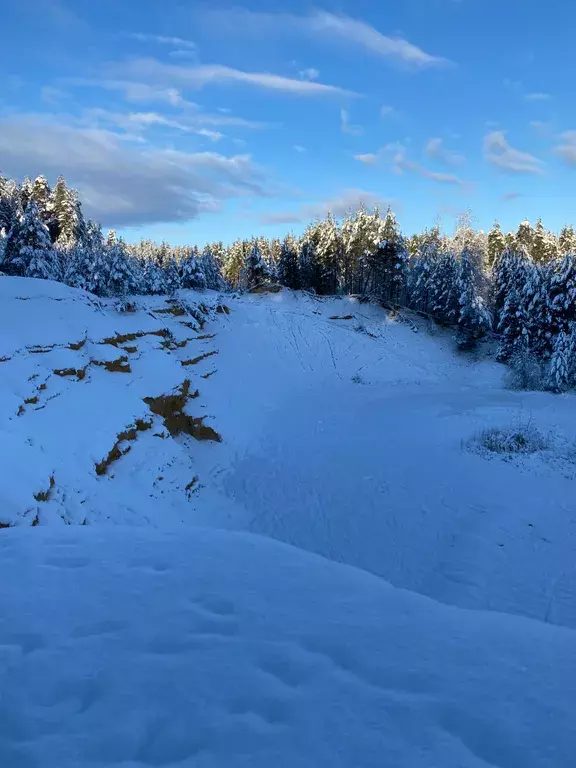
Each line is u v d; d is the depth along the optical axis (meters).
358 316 47.88
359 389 31.45
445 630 4.41
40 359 16.86
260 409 25.89
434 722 3.24
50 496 11.51
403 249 52.84
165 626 4.31
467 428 20.41
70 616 4.45
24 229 38.19
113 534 6.66
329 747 3.03
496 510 13.82
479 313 43.66
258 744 3.05
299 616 4.55
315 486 17.27
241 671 3.71
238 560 5.81
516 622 4.70
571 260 36.00
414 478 16.55
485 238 54.66
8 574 5.24
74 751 2.98
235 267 77.62
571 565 11.35
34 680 3.58
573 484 14.84
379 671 3.77
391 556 12.77
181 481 16.38
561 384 29.47
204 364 28.25
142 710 3.31
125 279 36.28
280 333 36.97
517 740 3.08
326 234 58.84
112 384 18.78
